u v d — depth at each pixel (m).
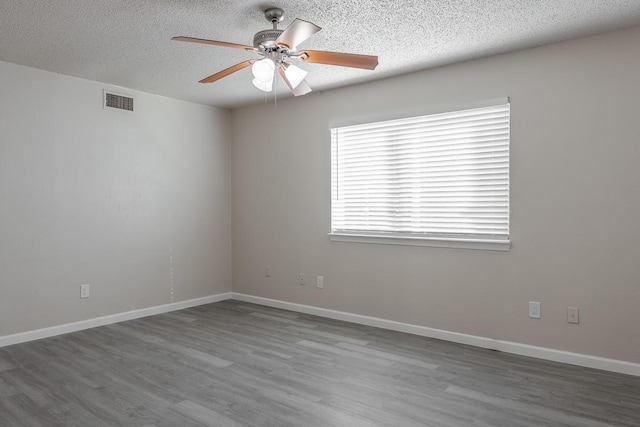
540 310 3.40
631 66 3.02
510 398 2.70
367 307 4.38
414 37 3.20
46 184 3.98
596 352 3.17
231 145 5.59
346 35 3.15
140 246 4.70
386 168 4.23
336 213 4.62
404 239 4.08
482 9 2.74
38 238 3.93
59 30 3.06
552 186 3.33
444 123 3.87
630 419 2.43
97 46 3.36
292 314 4.82
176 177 5.02
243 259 5.50
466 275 3.76
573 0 2.62
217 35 3.16
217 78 3.03
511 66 3.50
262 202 5.27
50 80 3.99
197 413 2.52
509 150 3.52
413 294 4.07
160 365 3.27
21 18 2.86
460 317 3.80
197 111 5.23
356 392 2.80
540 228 3.39
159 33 3.12
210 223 5.40
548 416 2.47
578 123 3.22
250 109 5.37
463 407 2.59
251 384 2.93
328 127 4.63
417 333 4.04
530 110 3.42
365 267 4.39
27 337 3.85
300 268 4.92
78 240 4.20
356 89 4.40
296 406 2.61
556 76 3.30
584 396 2.72
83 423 2.41
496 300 3.61
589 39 3.17
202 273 5.32
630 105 3.03
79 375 3.08
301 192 4.89
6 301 3.74
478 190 3.71
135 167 4.64
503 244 3.54
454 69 3.78
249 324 4.41
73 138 4.15
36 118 3.91
